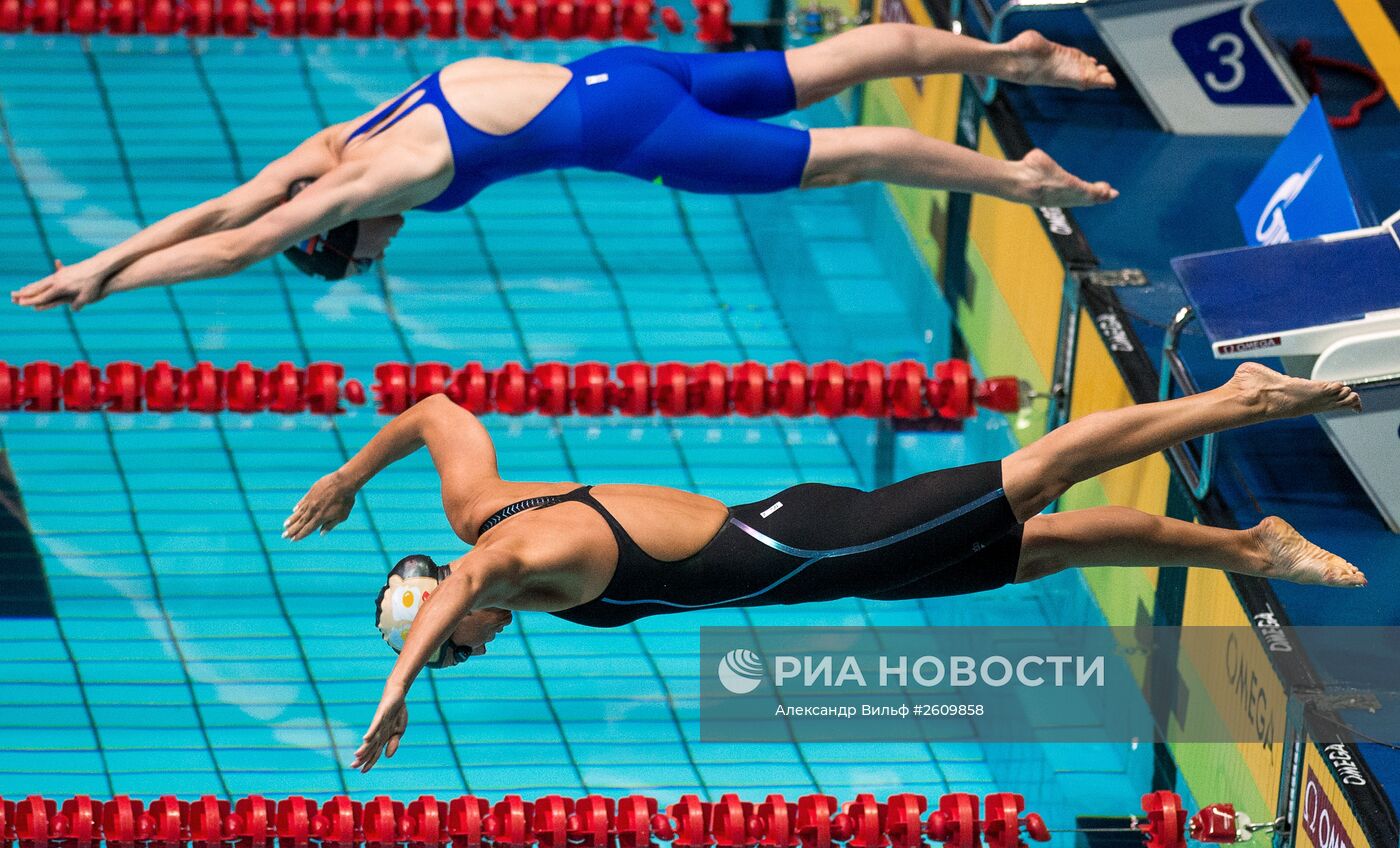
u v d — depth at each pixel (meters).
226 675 21.09
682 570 16.14
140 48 30.64
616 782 20.06
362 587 22.36
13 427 24.27
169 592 22.11
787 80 20.78
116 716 20.48
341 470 17.45
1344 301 17.95
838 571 16.23
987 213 24.31
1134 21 23.20
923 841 18.94
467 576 14.74
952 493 16.12
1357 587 17.72
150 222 27.11
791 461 24.50
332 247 20.14
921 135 20.14
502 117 19.73
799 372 23.06
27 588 22.02
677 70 20.39
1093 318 20.88
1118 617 21.08
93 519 23.03
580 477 23.89
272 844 18.59
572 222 28.52
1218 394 15.91
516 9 30.08
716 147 19.95
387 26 30.38
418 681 21.34
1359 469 18.30
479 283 27.03
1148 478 20.25
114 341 25.39
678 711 21.17
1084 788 20.33
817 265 27.89
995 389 22.44
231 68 30.39
